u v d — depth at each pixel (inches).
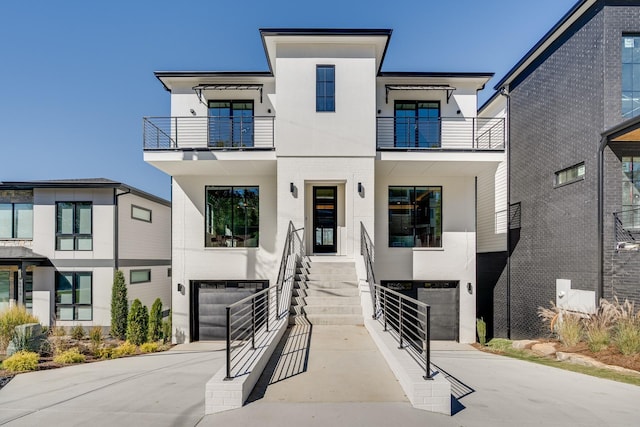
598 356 321.7
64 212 582.6
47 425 172.2
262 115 481.4
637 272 366.9
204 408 186.5
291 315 343.0
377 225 493.4
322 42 438.0
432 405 176.4
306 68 438.0
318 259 424.8
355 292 371.2
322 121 435.2
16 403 203.2
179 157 428.1
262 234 484.1
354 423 159.9
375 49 447.2
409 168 468.4
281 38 429.7
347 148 433.7
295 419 163.2
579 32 412.2
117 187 580.1
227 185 492.7
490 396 213.0
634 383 247.1
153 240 708.7
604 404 201.5
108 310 570.9
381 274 481.7
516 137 533.0
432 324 484.7
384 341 254.1
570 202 419.5
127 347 392.2
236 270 477.4
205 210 488.7
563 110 435.2
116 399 205.9
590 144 392.8
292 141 433.1
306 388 195.8
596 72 386.6
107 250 579.8
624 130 354.3
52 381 252.4
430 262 485.7
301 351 258.5
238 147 433.1
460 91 493.7
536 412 186.7
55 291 571.8
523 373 279.1
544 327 457.4
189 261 478.6
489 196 599.5
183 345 455.5
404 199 500.4
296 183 430.9
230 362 202.8
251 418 164.1
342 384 201.0
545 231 462.9
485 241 610.2
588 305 387.2
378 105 490.3
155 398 206.1
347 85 437.7
